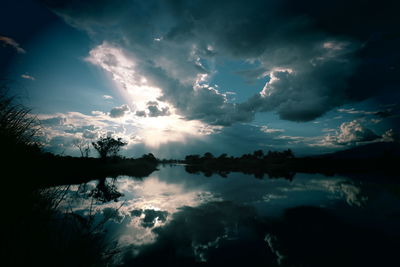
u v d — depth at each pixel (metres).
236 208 8.20
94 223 5.21
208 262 3.83
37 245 1.70
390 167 46.22
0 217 1.63
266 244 4.73
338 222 6.49
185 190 13.12
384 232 5.62
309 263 3.89
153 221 6.12
